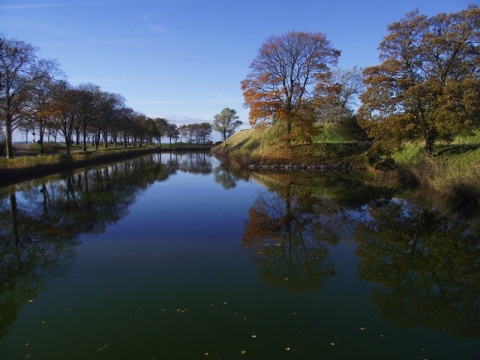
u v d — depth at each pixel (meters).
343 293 6.68
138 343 4.99
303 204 15.70
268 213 13.87
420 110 20.19
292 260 8.54
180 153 80.19
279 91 31.09
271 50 31.48
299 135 31.55
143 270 7.80
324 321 5.60
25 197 18.16
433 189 17.03
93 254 8.93
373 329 5.38
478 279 7.45
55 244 9.85
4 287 6.99
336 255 8.96
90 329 5.38
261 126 32.75
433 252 9.18
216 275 7.51
